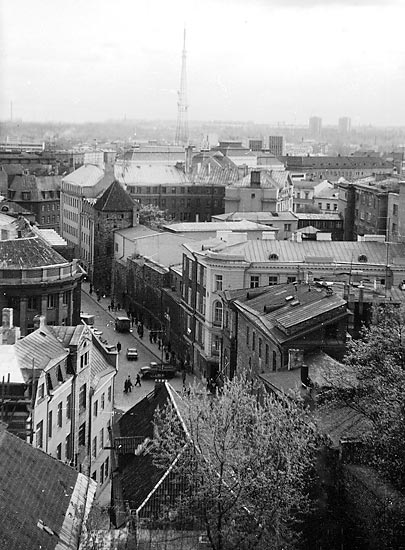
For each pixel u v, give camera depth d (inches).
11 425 2783.0
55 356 3134.8
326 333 3491.6
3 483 1990.7
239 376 4079.7
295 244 5275.6
